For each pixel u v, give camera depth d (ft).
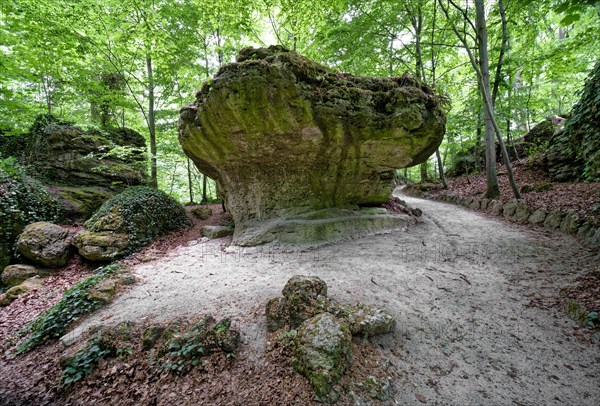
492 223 26.71
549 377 9.94
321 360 9.24
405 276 17.33
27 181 30.37
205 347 10.89
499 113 39.88
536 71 39.40
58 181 37.70
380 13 39.19
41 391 10.79
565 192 26.94
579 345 11.10
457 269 18.15
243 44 46.50
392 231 26.68
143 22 33.53
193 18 43.34
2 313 17.72
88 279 18.01
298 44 37.35
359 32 39.09
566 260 17.38
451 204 38.04
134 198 29.91
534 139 44.86
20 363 12.56
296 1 31.55
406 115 19.79
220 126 20.95
